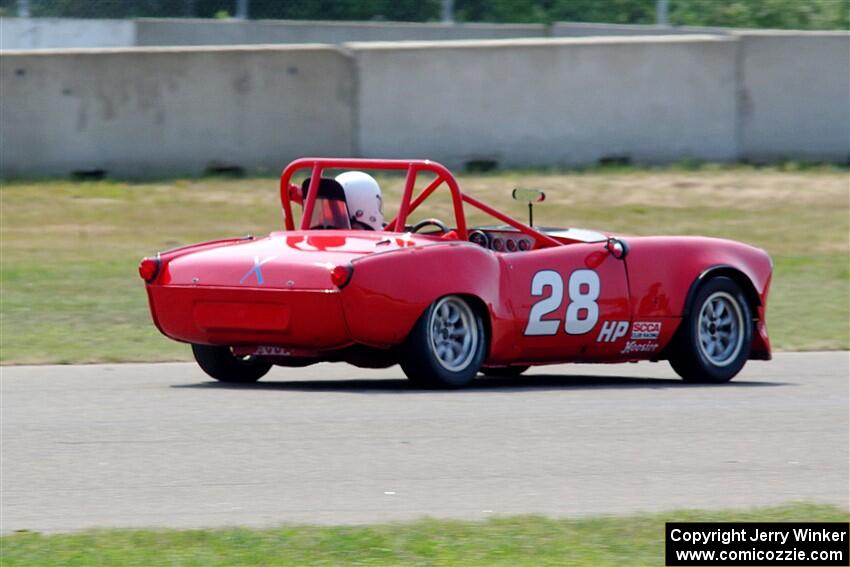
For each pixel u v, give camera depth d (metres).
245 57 58.56
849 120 65.25
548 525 17.34
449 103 60.38
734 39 63.91
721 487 20.23
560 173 61.12
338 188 29.56
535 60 61.34
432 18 92.44
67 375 30.67
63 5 80.88
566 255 28.89
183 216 54.00
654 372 34.31
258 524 17.66
